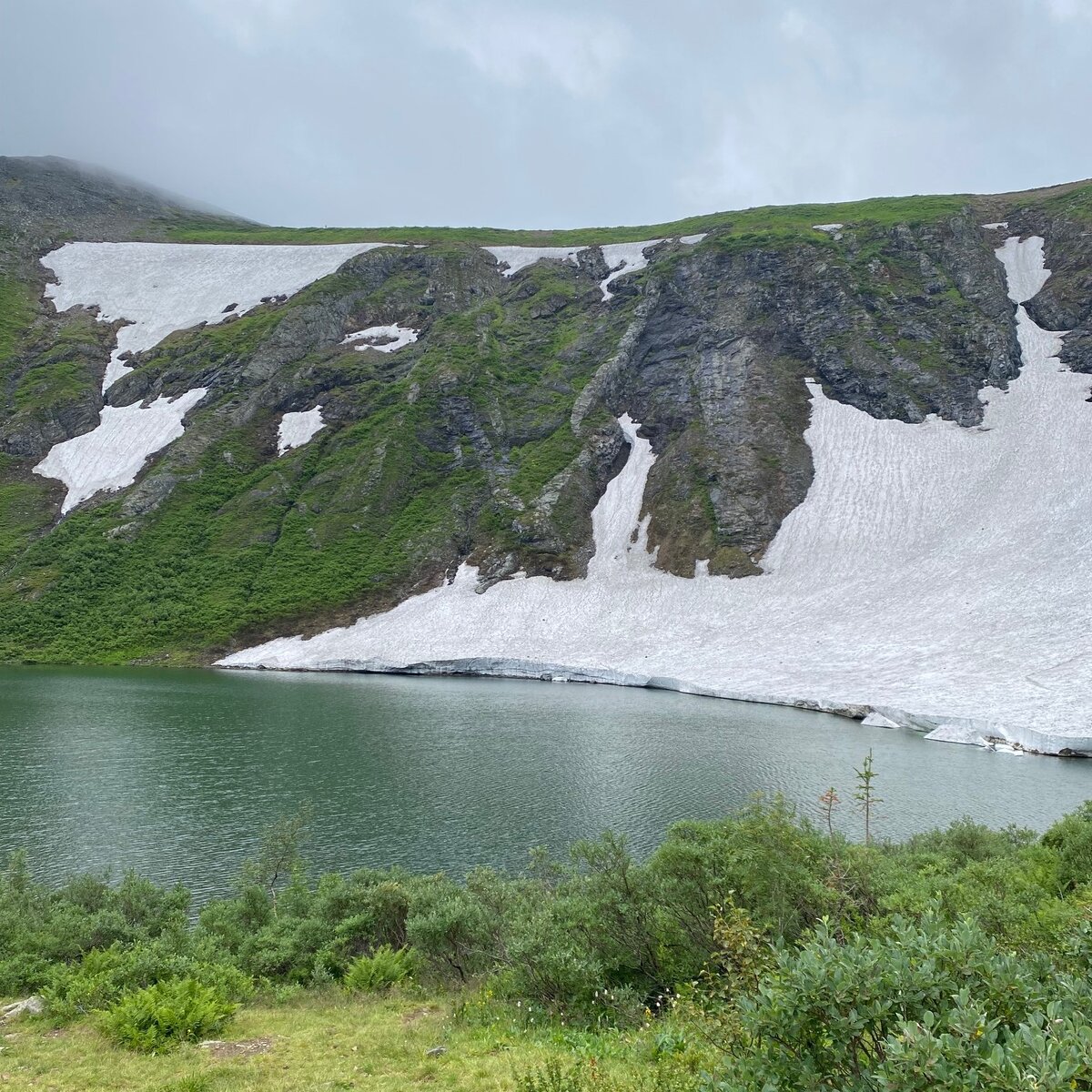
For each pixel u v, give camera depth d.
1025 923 11.67
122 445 120.56
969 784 39.88
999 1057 4.78
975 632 69.38
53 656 87.06
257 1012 14.51
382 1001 15.37
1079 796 37.72
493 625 91.69
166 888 27.17
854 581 86.19
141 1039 12.28
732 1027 7.82
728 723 55.69
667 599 92.12
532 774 42.00
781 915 13.32
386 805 36.56
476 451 118.38
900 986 5.80
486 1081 10.37
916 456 101.38
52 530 106.06
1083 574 72.81
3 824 33.81
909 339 115.44
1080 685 55.84
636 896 15.38
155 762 43.97
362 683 74.88
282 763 43.84
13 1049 12.04
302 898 22.02
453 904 18.00
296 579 100.00
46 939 17.83
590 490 111.81
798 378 117.25
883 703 57.91
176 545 104.12
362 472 113.94
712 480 105.44
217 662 87.19
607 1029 12.50
